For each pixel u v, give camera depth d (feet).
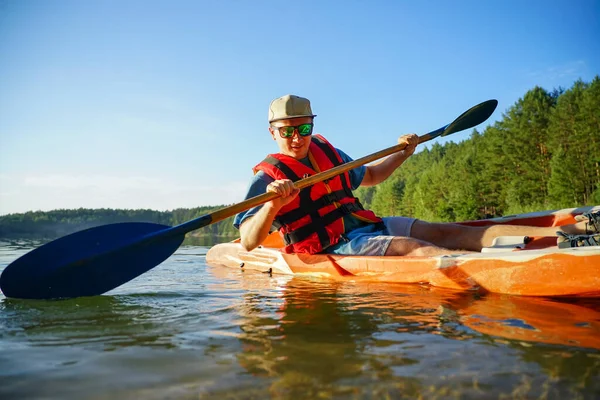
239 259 13.91
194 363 4.43
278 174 10.48
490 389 3.66
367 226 11.09
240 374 4.11
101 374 4.17
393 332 5.44
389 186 251.39
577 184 112.16
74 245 8.74
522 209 123.24
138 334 5.55
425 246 9.48
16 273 8.08
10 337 5.49
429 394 3.60
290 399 3.55
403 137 12.37
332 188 10.84
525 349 4.63
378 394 3.61
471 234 10.41
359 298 7.77
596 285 7.03
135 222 9.54
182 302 7.71
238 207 9.43
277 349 4.83
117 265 8.96
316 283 9.78
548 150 134.10
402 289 8.58
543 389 3.64
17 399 3.65
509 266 7.83
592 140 113.19
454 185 180.04
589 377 3.85
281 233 11.36
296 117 10.53
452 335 5.24
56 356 4.72
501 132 147.23
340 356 4.57
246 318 6.35
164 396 3.66
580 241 7.68
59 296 8.26
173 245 9.55
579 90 125.80
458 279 8.35
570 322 5.73
